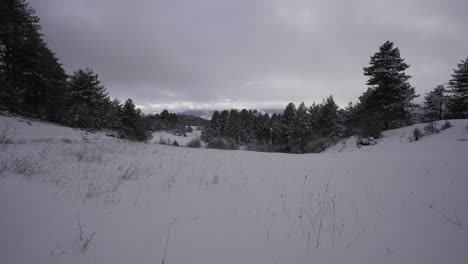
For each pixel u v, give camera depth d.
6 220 2.43
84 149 8.30
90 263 2.01
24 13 21.25
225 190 4.59
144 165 6.57
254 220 3.18
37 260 1.97
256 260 2.24
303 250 2.46
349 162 7.81
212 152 10.91
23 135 15.46
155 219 2.98
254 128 69.25
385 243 2.63
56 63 26.94
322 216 3.37
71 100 31.11
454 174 5.11
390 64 26.47
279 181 5.45
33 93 25.20
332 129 43.78
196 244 2.46
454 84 37.62
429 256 2.38
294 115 51.41
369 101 28.14
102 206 3.23
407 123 29.42
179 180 5.18
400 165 6.60
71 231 2.46
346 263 2.25
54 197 3.29
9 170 4.16
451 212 3.38
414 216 3.32
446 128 18.41
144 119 45.62
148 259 2.14
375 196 4.21
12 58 22.53
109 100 36.81
